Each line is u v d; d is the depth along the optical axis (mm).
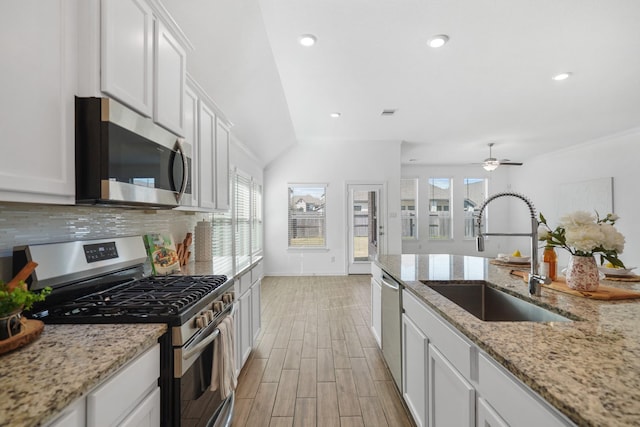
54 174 960
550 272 1737
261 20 2424
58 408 625
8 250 1131
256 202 5867
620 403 610
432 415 1442
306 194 6539
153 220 2213
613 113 4590
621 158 5559
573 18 2395
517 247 8367
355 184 6480
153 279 1776
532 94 3902
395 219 6484
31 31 876
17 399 630
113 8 1139
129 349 885
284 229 6488
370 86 3695
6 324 863
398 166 6484
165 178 1514
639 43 2738
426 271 2238
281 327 3467
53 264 1240
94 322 1102
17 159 838
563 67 3191
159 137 1448
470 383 1075
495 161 6016
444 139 6211
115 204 1278
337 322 3627
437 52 2928
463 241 8656
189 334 1185
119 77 1171
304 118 4949
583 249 1437
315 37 2688
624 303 1350
